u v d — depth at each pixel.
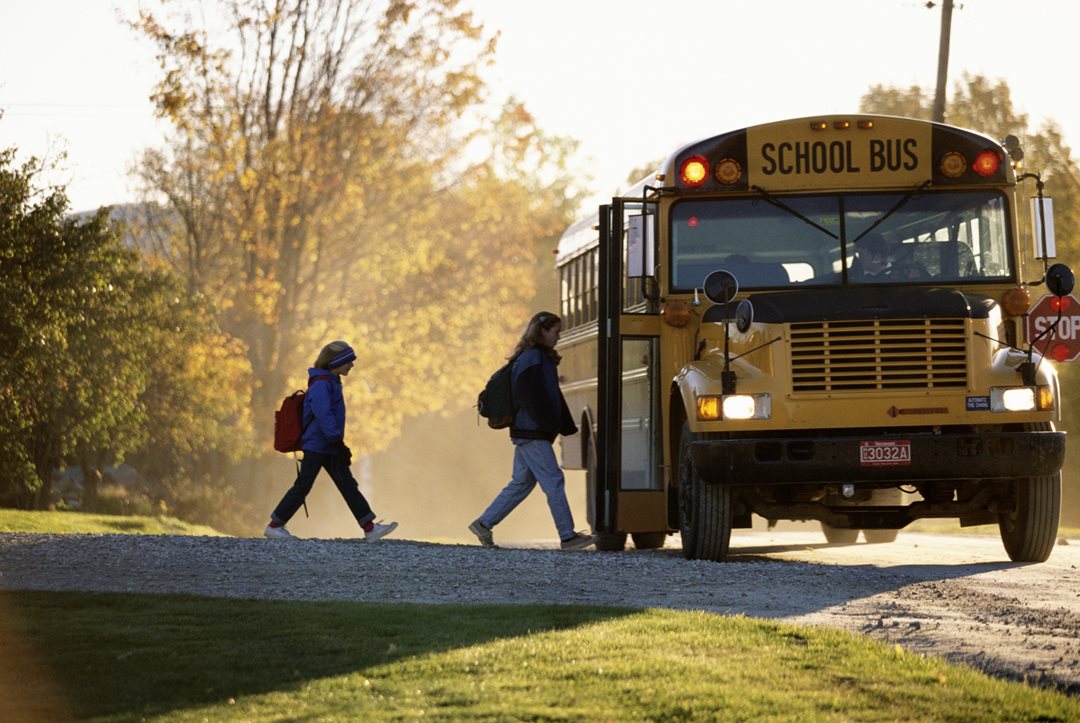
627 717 10.25
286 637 13.78
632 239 23.31
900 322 21.27
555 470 25.59
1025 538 22.95
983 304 21.77
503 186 92.44
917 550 28.61
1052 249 23.08
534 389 25.58
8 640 13.70
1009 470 21.34
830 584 18.73
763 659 12.42
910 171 23.36
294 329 83.44
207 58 79.25
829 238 23.23
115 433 59.53
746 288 23.17
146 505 69.69
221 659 12.65
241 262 84.69
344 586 18.25
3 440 49.81
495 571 19.83
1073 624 15.18
